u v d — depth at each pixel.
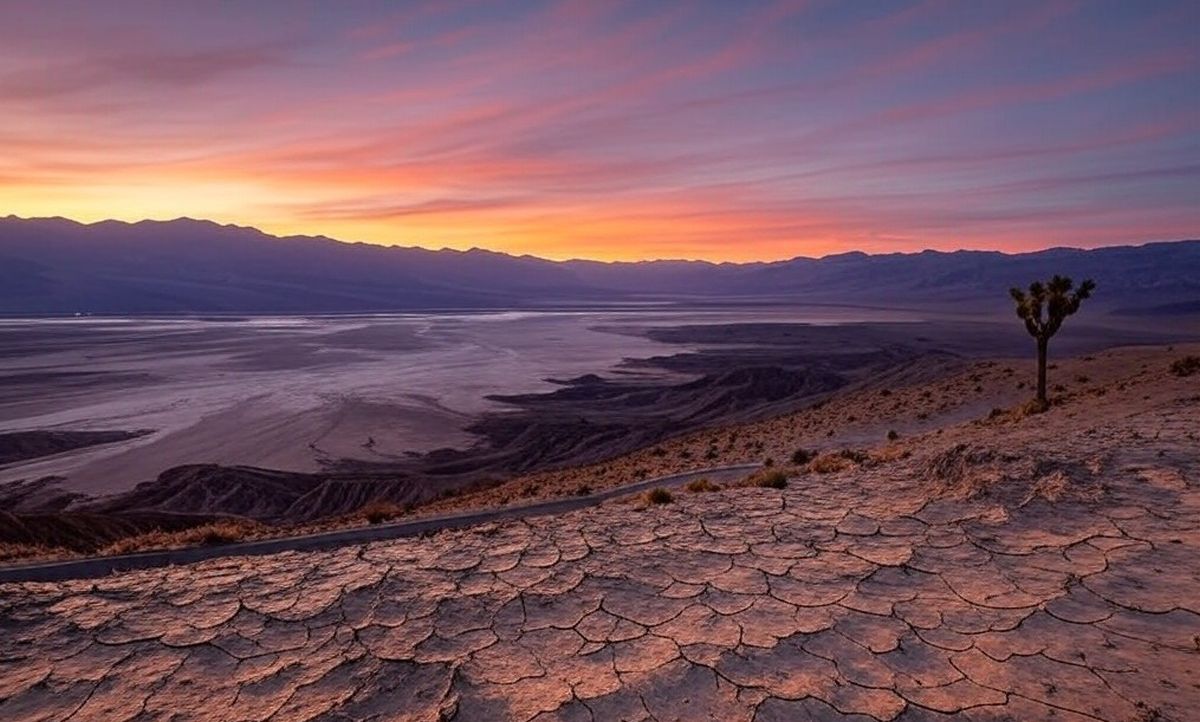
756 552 8.09
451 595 7.21
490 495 27.70
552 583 7.44
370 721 4.93
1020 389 37.88
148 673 5.80
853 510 9.58
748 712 4.77
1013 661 5.16
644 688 5.17
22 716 5.21
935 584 6.73
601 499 19.00
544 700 5.07
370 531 15.39
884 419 34.81
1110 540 7.29
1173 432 12.01
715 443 36.75
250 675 5.71
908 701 4.77
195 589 7.74
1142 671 4.83
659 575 7.52
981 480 9.70
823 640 5.76
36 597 7.51
